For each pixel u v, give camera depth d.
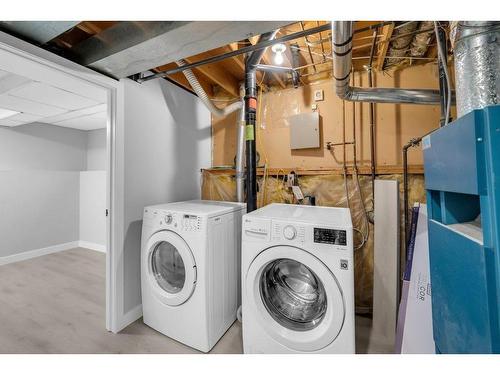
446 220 0.96
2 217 3.30
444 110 1.48
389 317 1.82
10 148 3.45
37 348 1.63
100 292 2.45
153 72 2.18
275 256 1.38
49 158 3.81
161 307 1.79
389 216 1.91
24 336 1.75
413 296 1.50
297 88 2.46
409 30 1.70
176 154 2.46
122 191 1.89
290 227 1.35
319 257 1.28
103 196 3.89
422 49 1.90
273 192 2.51
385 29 1.68
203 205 2.07
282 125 2.51
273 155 2.54
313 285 1.50
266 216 1.49
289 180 2.37
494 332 0.65
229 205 2.09
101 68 1.68
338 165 2.27
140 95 2.06
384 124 2.12
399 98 1.69
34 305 2.19
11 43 1.29
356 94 1.72
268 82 2.54
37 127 3.69
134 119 2.00
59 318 1.99
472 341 0.74
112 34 1.45
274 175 2.51
